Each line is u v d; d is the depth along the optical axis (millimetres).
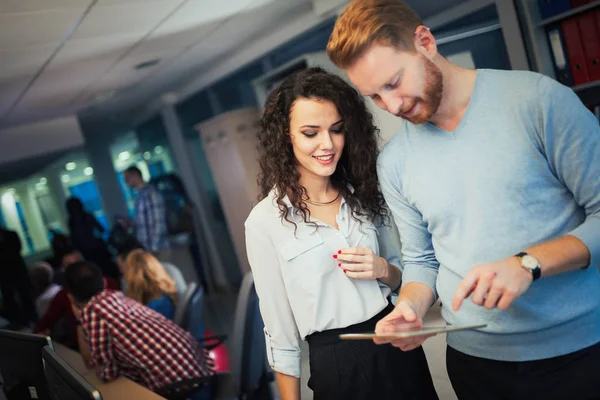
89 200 15469
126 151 13766
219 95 8000
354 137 1812
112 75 6254
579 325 1463
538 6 4195
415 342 1352
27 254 15859
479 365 1593
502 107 1431
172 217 8430
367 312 1812
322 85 1710
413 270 1703
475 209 1485
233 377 2928
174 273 4488
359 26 1400
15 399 2346
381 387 1781
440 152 1512
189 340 3119
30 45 4199
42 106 6953
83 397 1478
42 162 10711
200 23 4984
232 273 8727
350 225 1876
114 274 8852
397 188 1651
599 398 1468
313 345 1844
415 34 1415
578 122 1343
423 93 1433
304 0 5207
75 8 3652
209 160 7750
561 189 1439
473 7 4316
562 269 1322
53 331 4547
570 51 4105
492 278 1292
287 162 1803
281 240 1822
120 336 2951
